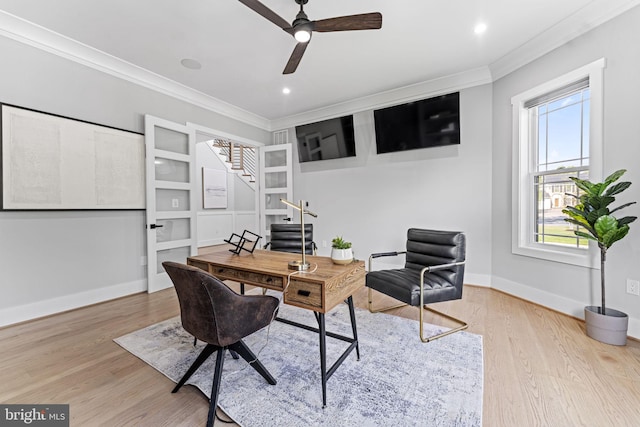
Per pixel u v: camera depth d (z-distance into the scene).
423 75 3.32
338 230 4.40
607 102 2.16
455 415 1.33
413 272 2.48
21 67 2.37
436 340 2.08
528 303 2.82
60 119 2.57
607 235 1.89
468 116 3.38
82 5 2.11
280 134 4.98
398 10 2.19
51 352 1.94
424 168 3.68
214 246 6.84
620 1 2.04
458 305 2.78
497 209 3.21
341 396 1.48
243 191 7.91
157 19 2.27
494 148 3.23
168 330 2.29
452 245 2.34
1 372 1.70
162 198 3.43
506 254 3.12
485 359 1.81
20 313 2.40
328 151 4.36
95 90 2.82
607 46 2.15
